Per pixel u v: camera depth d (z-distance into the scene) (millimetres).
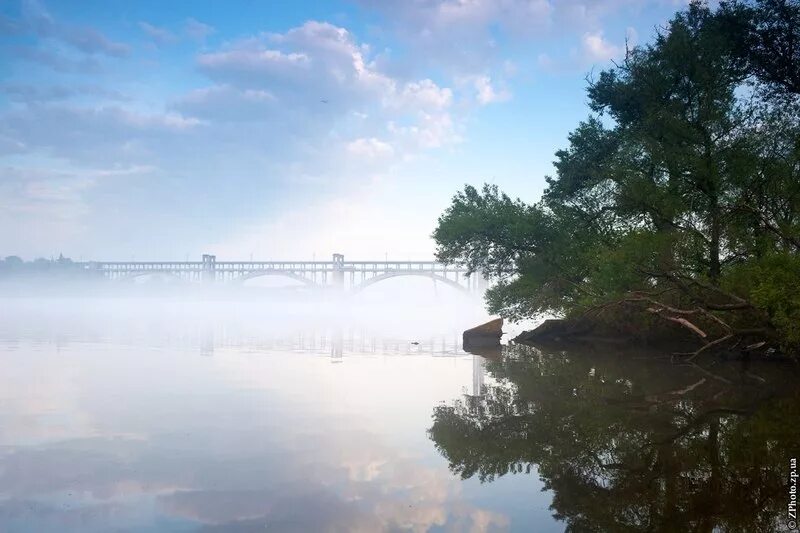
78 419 12102
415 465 9180
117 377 18516
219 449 9805
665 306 24719
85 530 6328
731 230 25172
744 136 25141
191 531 6328
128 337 36562
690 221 26766
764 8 23641
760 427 12156
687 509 7398
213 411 13148
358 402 14711
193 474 8391
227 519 6695
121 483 7949
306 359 25516
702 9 26672
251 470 8625
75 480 8055
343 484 8086
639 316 31141
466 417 13070
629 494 7949
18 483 7906
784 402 15125
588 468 9203
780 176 23781
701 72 25203
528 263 35500
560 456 9891
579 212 34438
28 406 13461
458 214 36688
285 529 6434
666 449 10359
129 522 6566
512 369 22469
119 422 11875
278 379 18750
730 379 19500
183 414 12750
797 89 24016
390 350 31344
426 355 28406
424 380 19125
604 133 32844
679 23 26734
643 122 27375
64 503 7168
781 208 24703
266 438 10648
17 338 34531
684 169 25734
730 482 8523
